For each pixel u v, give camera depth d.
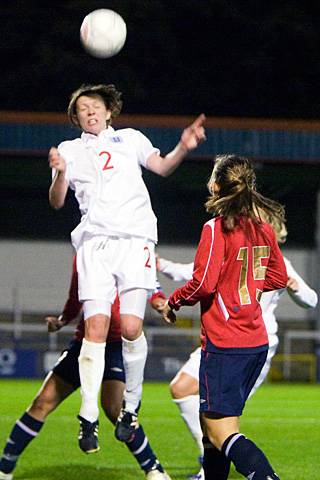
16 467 25.83
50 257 92.56
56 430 34.53
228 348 18.80
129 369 20.61
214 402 18.72
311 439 33.16
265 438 33.41
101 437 32.66
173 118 79.56
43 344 80.56
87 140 21.27
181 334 82.25
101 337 20.38
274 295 24.31
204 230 19.08
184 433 34.69
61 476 24.45
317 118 106.88
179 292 19.25
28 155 79.75
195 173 86.88
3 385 62.09
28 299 91.88
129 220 20.73
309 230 93.12
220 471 19.56
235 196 19.03
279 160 81.12
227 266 18.95
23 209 92.31
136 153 21.11
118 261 20.59
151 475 22.59
